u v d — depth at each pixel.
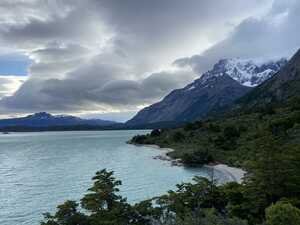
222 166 107.12
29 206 65.31
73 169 114.62
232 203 42.00
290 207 32.16
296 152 48.22
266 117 155.00
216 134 156.75
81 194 75.06
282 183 43.00
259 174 43.56
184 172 102.12
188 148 146.00
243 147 117.69
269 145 45.72
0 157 161.25
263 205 41.25
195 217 26.44
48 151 190.25
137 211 36.25
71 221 34.03
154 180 89.38
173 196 40.19
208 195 41.91
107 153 167.88
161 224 28.27
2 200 70.50
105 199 36.88
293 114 129.50
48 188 82.88
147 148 187.50
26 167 123.31
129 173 101.94
